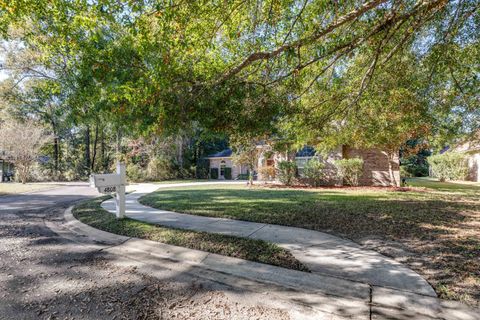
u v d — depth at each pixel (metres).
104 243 4.79
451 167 19.61
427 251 3.94
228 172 27.41
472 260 3.55
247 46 5.29
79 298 2.81
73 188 15.77
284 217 6.30
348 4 4.46
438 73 5.79
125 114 4.48
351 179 14.66
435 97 6.37
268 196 10.28
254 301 2.78
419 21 4.38
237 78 4.87
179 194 11.27
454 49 5.20
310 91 6.93
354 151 15.16
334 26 4.08
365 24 4.74
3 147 19.16
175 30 4.10
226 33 5.11
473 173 19.36
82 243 4.78
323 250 4.04
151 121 4.61
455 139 11.45
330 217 6.25
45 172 24.28
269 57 4.41
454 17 4.61
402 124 8.28
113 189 6.11
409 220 5.87
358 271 3.28
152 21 4.06
